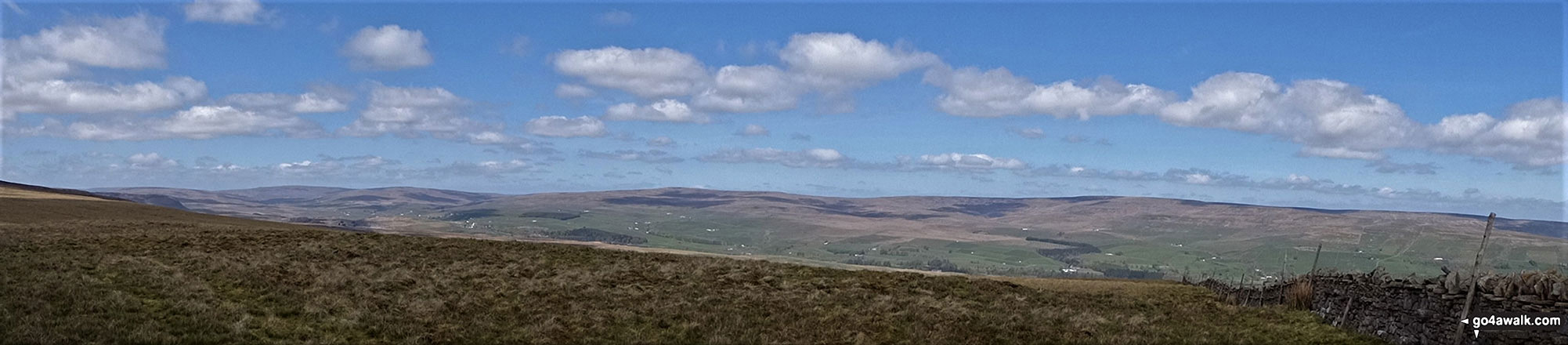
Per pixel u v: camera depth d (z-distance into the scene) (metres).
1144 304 39.69
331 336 25.92
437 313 29.70
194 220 93.56
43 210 86.44
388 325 27.27
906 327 30.78
